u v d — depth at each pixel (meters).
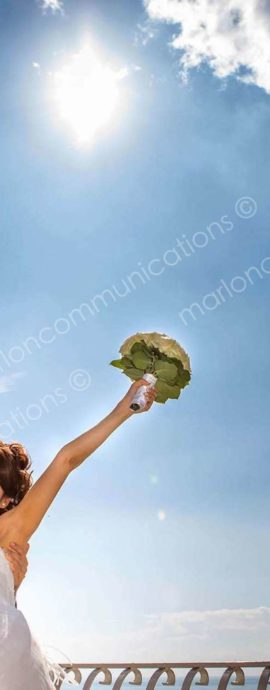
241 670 4.03
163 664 4.25
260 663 4.00
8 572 1.61
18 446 1.96
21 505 1.70
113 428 1.85
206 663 4.17
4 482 1.86
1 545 1.66
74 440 1.79
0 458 1.88
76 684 1.62
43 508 1.70
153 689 4.19
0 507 1.87
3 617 1.51
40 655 1.55
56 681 1.60
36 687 1.51
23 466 1.93
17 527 1.67
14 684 1.47
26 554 1.69
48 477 1.72
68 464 1.75
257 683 3.92
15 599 1.65
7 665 1.47
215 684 4.13
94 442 1.79
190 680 4.09
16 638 1.50
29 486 1.92
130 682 4.34
